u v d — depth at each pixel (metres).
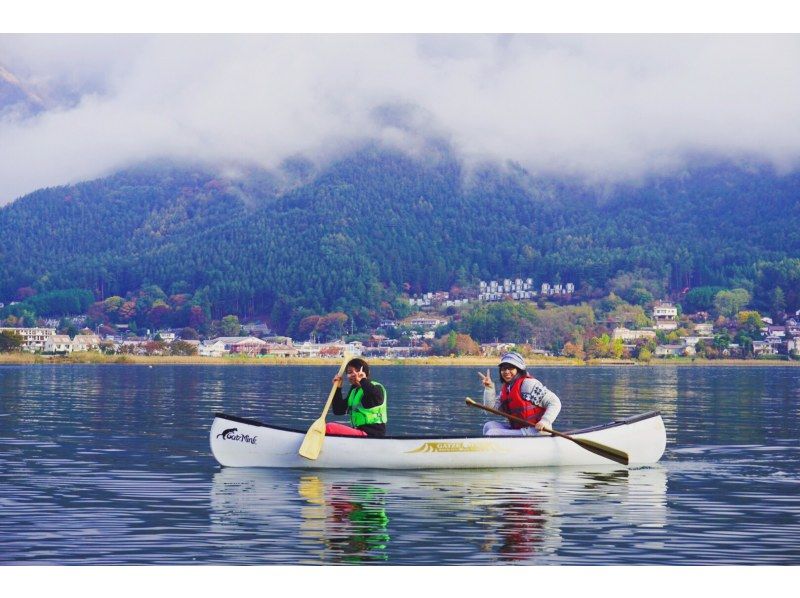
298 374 98.19
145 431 24.50
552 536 11.59
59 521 12.30
